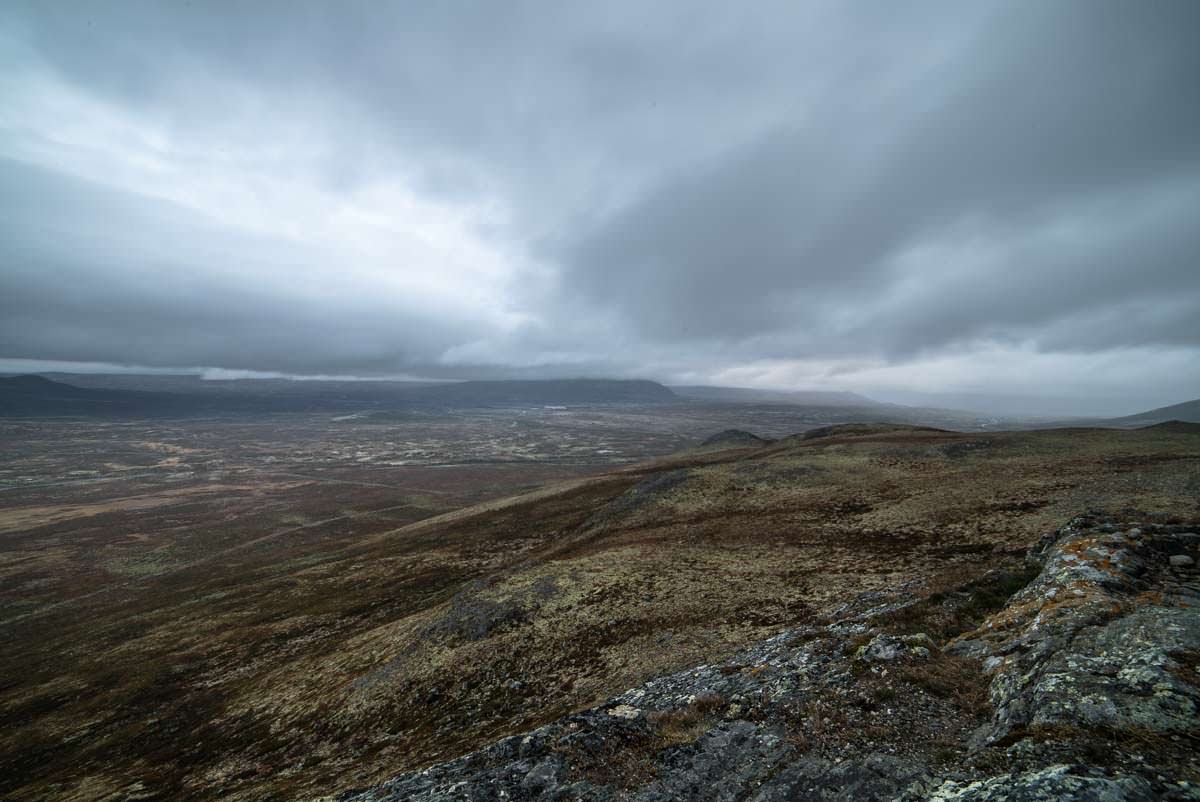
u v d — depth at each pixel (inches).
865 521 1743.4
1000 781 337.7
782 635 885.8
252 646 2118.6
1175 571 658.2
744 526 1948.8
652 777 486.9
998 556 1230.3
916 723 458.9
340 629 2102.6
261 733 1350.9
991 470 2122.3
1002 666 507.5
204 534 4977.9
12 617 3216.0
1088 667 436.1
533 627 1339.8
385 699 1254.3
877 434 4001.0
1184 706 363.9
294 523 5315.0
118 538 4909.0
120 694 1884.8
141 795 1184.8
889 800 366.9
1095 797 296.2
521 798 494.0
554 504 3641.7
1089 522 882.8
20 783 1446.9
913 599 834.2
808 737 476.1
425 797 534.9
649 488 2866.6
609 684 987.9
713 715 579.5
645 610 1294.3
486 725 997.2
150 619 2765.7
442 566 2726.4
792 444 4256.9
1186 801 287.7
